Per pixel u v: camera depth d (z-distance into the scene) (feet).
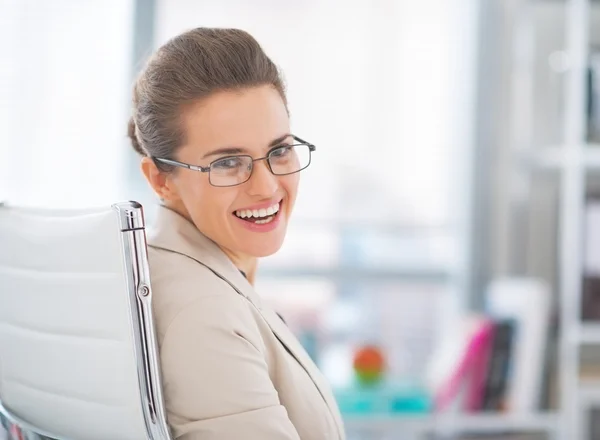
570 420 8.85
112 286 3.34
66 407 3.70
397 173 10.26
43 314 3.69
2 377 4.14
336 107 10.16
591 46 9.18
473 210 10.25
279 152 3.81
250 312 3.76
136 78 3.96
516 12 10.16
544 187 10.22
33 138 9.25
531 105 10.16
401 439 9.32
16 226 3.84
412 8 10.19
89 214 3.42
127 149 9.69
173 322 3.52
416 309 10.37
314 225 10.22
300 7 10.05
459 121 10.28
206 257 3.81
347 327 10.26
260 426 3.46
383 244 10.30
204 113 3.67
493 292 9.77
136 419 3.38
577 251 8.90
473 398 8.84
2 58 9.13
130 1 9.67
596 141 9.04
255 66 3.71
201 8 9.91
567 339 8.90
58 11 9.29
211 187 3.72
